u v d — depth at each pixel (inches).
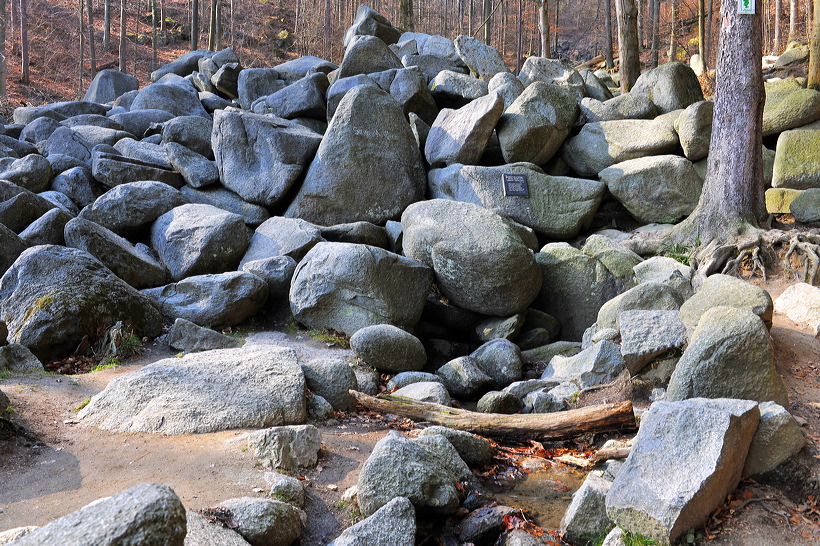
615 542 168.2
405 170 462.6
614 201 462.9
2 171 473.7
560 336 393.7
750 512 177.0
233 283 351.9
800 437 192.4
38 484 180.1
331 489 195.3
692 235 401.7
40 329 295.1
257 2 1578.5
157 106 642.2
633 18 591.8
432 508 185.3
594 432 247.0
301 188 454.3
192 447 209.2
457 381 309.6
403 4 911.7
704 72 836.0
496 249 359.6
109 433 220.1
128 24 1387.8
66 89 1086.4
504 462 236.7
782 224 403.2
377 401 262.8
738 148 386.6
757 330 227.9
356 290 346.6
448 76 539.5
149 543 99.3
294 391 245.3
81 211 424.2
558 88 485.1
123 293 328.2
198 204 432.5
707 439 175.6
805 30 1135.6
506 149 468.8
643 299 315.3
